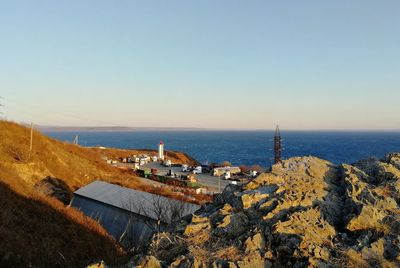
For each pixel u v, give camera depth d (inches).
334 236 243.8
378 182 309.4
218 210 301.0
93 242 713.6
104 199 1048.2
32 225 721.0
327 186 311.6
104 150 3516.2
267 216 265.1
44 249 615.5
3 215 695.7
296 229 243.4
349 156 4813.0
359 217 245.6
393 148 6476.4
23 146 1537.9
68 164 1732.3
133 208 918.4
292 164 356.8
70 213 899.4
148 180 2106.3
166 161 2999.5
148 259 226.4
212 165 2908.5
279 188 300.7
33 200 892.6
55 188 1368.1
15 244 588.7
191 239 261.4
